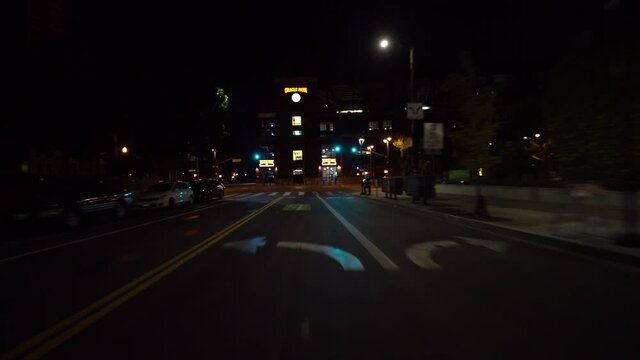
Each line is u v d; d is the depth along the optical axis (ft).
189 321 19.65
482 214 57.06
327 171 320.09
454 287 25.12
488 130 58.65
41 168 109.19
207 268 30.60
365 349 16.38
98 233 52.01
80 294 24.40
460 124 73.00
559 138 45.98
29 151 99.40
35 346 16.96
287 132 312.29
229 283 26.35
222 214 74.33
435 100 315.78
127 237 47.55
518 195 83.97
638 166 36.65
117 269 30.86
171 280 27.25
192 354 16.06
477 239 42.96
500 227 47.93
